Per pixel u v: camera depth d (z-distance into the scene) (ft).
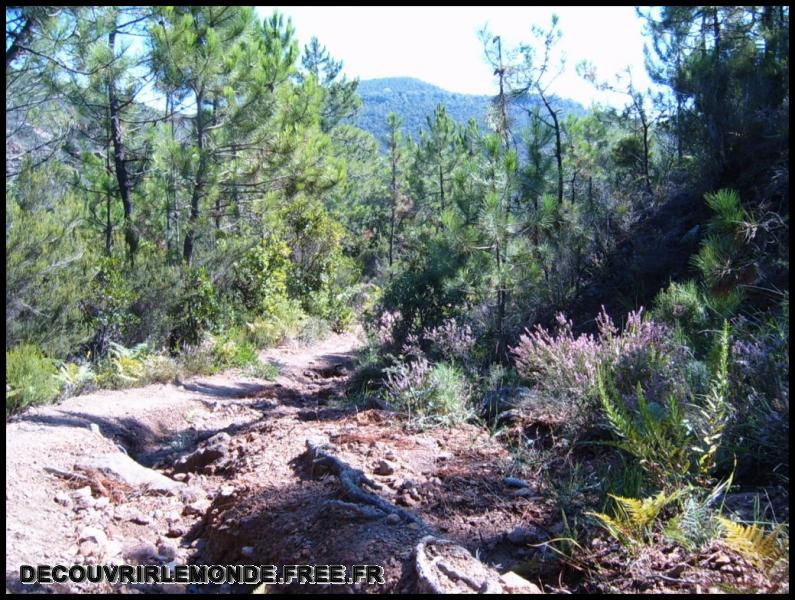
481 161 31.65
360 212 106.83
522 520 12.66
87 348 33.35
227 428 24.75
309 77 58.39
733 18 37.42
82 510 15.17
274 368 39.45
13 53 30.58
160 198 46.85
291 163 50.49
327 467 15.28
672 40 41.91
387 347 32.53
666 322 20.98
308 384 37.29
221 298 46.75
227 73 45.01
